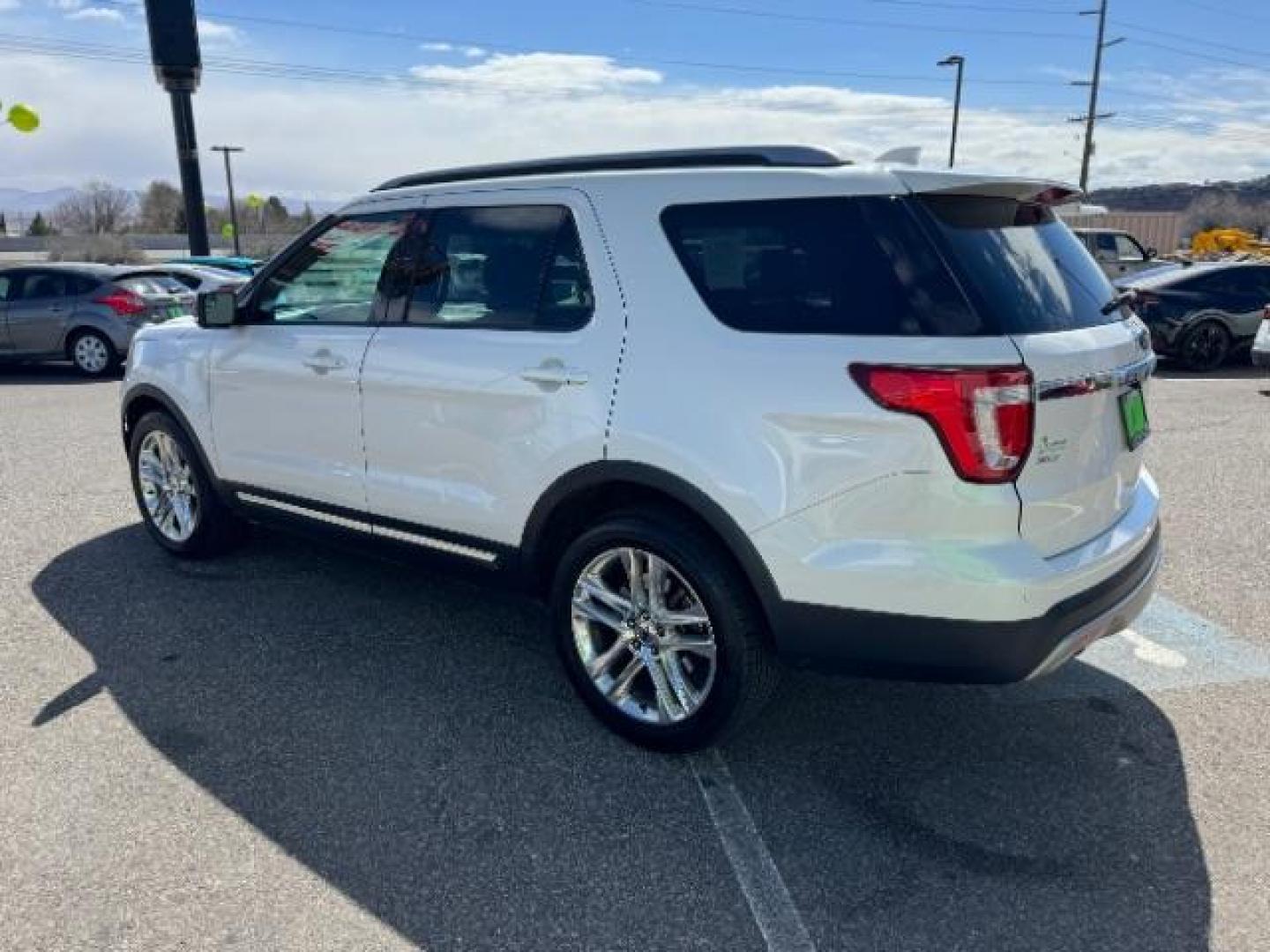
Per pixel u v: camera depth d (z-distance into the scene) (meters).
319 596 4.51
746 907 2.48
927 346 2.51
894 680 2.73
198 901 2.48
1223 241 28.62
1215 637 4.08
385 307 3.74
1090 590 2.72
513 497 3.33
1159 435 8.16
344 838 2.74
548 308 3.24
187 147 20.67
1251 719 3.41
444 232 3.58
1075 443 2.67
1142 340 3.14
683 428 2.86
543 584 3.47
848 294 2.66
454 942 2.36
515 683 3.69
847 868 2.63
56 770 3.05
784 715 3.48
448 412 3.46
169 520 4.96
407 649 3.97
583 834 2.77
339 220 3.96
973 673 2.62
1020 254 2.80
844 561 2.65
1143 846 2.72
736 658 2.92
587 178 3.20
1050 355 2.56
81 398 10.42
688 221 2.97
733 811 2.89
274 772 3.06
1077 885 2.56
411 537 3.72
